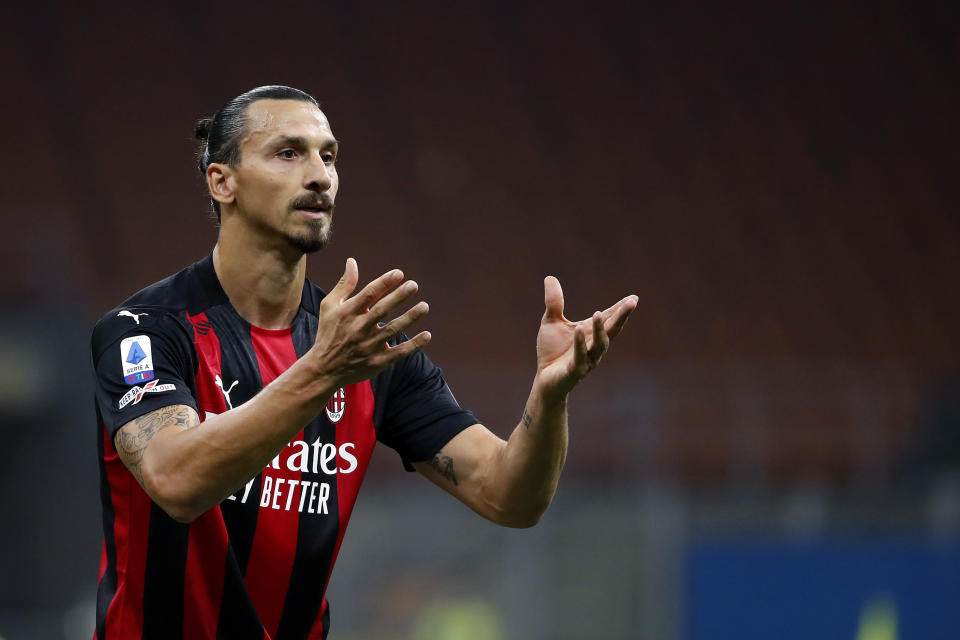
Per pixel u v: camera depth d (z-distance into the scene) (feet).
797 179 223.92
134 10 238.07
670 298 204.74
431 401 36.35
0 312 152.87
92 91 225.35
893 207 219.00
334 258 210.18
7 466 151.94
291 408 26.58
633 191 223.10
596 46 247.29
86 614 139.64
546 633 119.24
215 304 33.06
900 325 198.90
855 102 234.99
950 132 229.25
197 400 32.14
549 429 32.35
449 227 217.36
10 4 230.89
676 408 153.69
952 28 242.78
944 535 116.67
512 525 35.27
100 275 199.11
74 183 212.02
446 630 120.16
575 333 30.07
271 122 31.83
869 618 112.78
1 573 149.79
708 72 241.96
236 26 242.17
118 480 32.45
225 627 33.19
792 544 115.65
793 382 156.66
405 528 122.62
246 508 32.71
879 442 151.53
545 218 219.20
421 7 252.01
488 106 237.86
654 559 118.73
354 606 121.29
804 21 246.27
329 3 249.55
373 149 229.66
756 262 209.97
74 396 153.07
